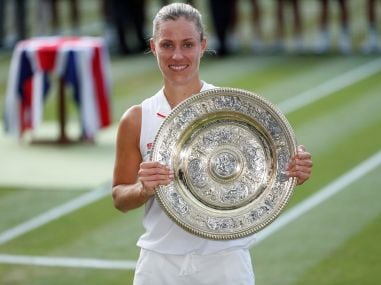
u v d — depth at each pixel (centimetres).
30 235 1736
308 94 2852
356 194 1909
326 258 1570
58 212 1864
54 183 2059
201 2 3997
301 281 1475
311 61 3316
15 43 3719
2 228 1781
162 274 929
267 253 1600
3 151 2377
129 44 3591
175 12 901
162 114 926
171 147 888
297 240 1659
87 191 1998
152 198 935
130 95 2939
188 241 920
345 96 2803
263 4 4322
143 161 930
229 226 889
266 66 3262
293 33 3525
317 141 2338
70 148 2398
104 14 3706
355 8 4084
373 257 1565
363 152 2223
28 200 1945
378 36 3619
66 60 2384
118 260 1596
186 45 901
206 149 899
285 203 895
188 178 895
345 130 2430
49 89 2452
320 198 1889
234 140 902
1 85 3136
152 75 3195
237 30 3625
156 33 906
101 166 2205
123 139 933
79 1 4009
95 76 2417
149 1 4056
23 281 1509
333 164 2133
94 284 1488
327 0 3469
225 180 899
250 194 900
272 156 901
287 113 2645
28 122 2452
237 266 925
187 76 906
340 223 1741
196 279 925
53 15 3759
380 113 2584
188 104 888
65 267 1570
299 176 893
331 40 3647
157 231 929
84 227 1772
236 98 895
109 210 1864
